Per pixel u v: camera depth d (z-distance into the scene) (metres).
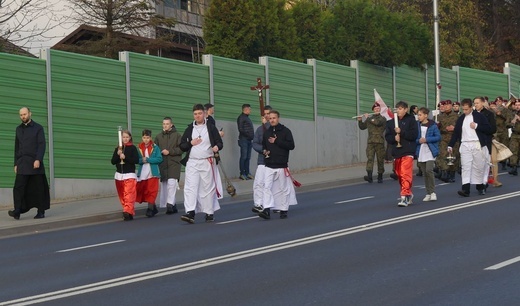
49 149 24.80
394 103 38.56
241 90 31.08
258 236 16.59
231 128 30.58
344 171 32.66
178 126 28.80
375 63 37.38
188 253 14.89
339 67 35.47
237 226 18.44
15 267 14.51
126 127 27.05
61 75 25.19
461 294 10.76
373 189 26.14
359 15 37.00
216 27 33.91
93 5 42.44
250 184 28.30
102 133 26.31
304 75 33.72
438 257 13.38
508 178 27.11
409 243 14.84
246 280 12.16
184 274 12.81
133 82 27.31
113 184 26.66
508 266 12.42
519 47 61.72
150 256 14.81
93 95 26.06
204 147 19.53
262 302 10.74
